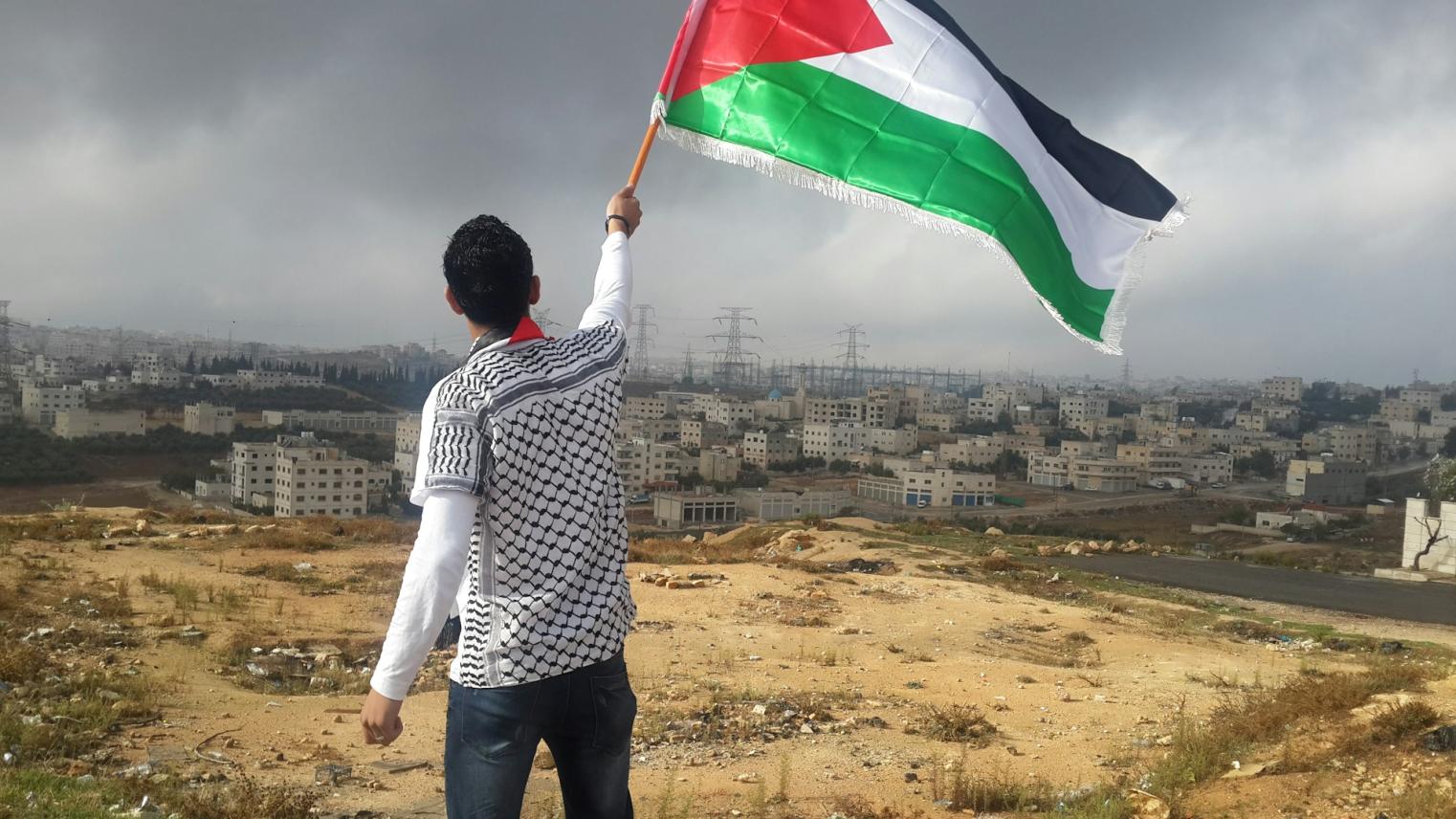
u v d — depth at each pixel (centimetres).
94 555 1584
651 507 13425
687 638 1224
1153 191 416
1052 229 413
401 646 213
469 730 227
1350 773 604
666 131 416
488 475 221
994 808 612
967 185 405
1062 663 1202
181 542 1786
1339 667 1207
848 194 411
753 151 412
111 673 862
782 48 411
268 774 638
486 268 238
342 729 758
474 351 240
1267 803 573
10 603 1129
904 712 876
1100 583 1936
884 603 1559
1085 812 572
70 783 548
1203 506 13675
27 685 788
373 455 14500
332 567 1617
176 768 629
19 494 10175
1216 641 1409
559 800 580
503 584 224
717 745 754
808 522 2705
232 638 1066
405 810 577
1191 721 776
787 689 952
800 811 593
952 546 2402
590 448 236
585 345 250
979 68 410
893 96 409
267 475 10500
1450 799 529
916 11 414
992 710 898
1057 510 13450
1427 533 2805
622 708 236
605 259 302
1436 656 1292
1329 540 9825
